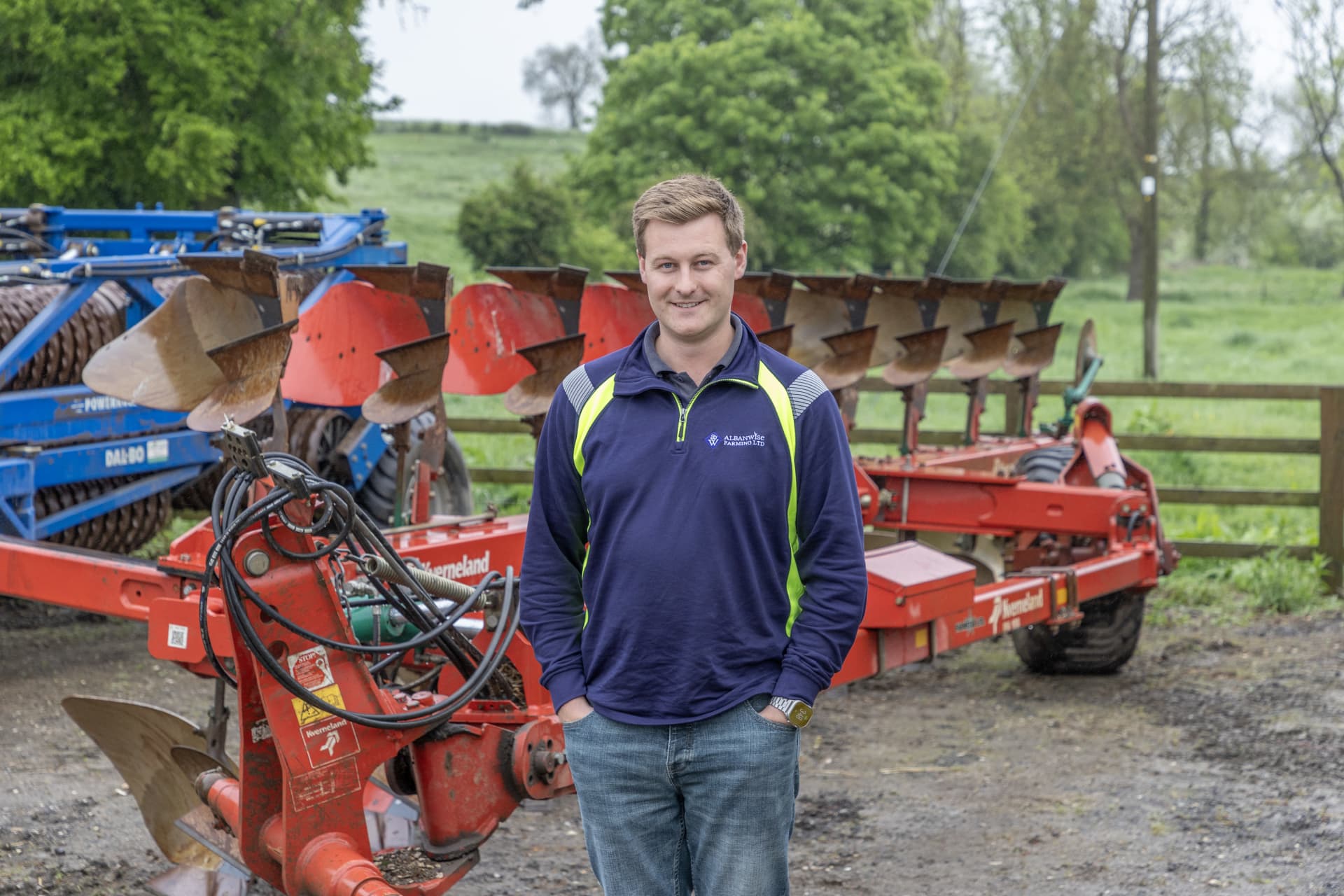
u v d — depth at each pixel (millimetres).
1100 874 4160
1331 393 8523
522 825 4531
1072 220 58094
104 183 17266
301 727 2885
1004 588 5203
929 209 44562
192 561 3748
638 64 43406
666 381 2475
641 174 41938
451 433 7156
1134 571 6035
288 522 2861
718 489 2410
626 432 2463
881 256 44250
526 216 31281
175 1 16391
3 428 5566
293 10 17344
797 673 2441
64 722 5414
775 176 42344
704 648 2420
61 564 3908
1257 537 9492
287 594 2898
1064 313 48188
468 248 31656
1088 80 48250
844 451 2510
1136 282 55156
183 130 15961
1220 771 5145
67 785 4699
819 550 2486
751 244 41125
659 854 2545
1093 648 6461
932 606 4652
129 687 5926
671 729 2445
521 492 10516
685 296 2453
